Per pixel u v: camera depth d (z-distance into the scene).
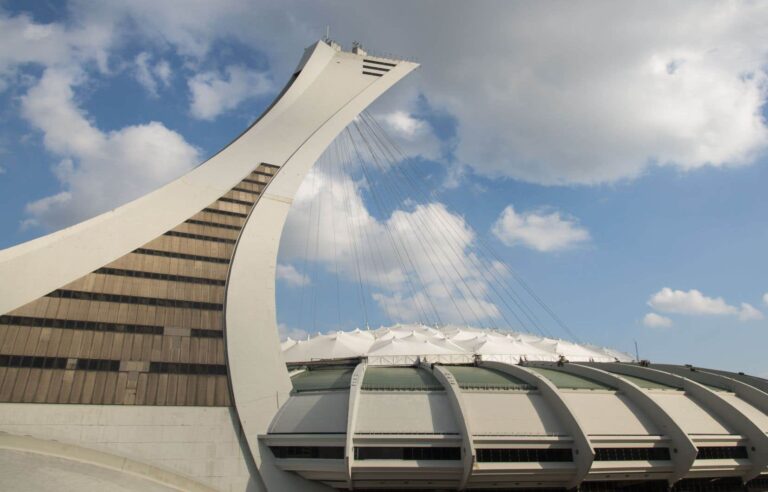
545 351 73.12
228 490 42.06
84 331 45.31
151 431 42.38
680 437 42.28
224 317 50.44
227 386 46.47
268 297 53.16
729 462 44.38
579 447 40.44
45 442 37.75
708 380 54.72
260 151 67.69
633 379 52.69
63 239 49.22
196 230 56.66
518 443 40.47
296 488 42.75
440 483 41.25
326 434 41.66
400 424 40.62
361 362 53.72
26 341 42.94
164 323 48.38
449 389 42.50
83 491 35.47
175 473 41.47
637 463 42.09
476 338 73.94
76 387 42.22
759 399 49.81
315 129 73.00
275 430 44.22
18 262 45.91
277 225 60.34
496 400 43.28
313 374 53.97
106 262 50.06
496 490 42.69
